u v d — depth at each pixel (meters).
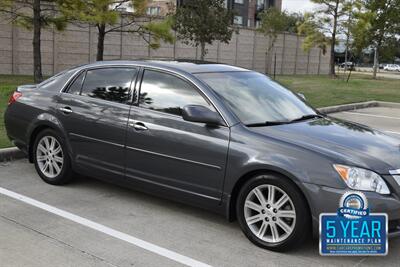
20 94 6.50
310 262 4.24
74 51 28.30
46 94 6.22
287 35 47.69
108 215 5.22
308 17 43.06
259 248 4.49
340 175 4.11
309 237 4.58
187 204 5.16
